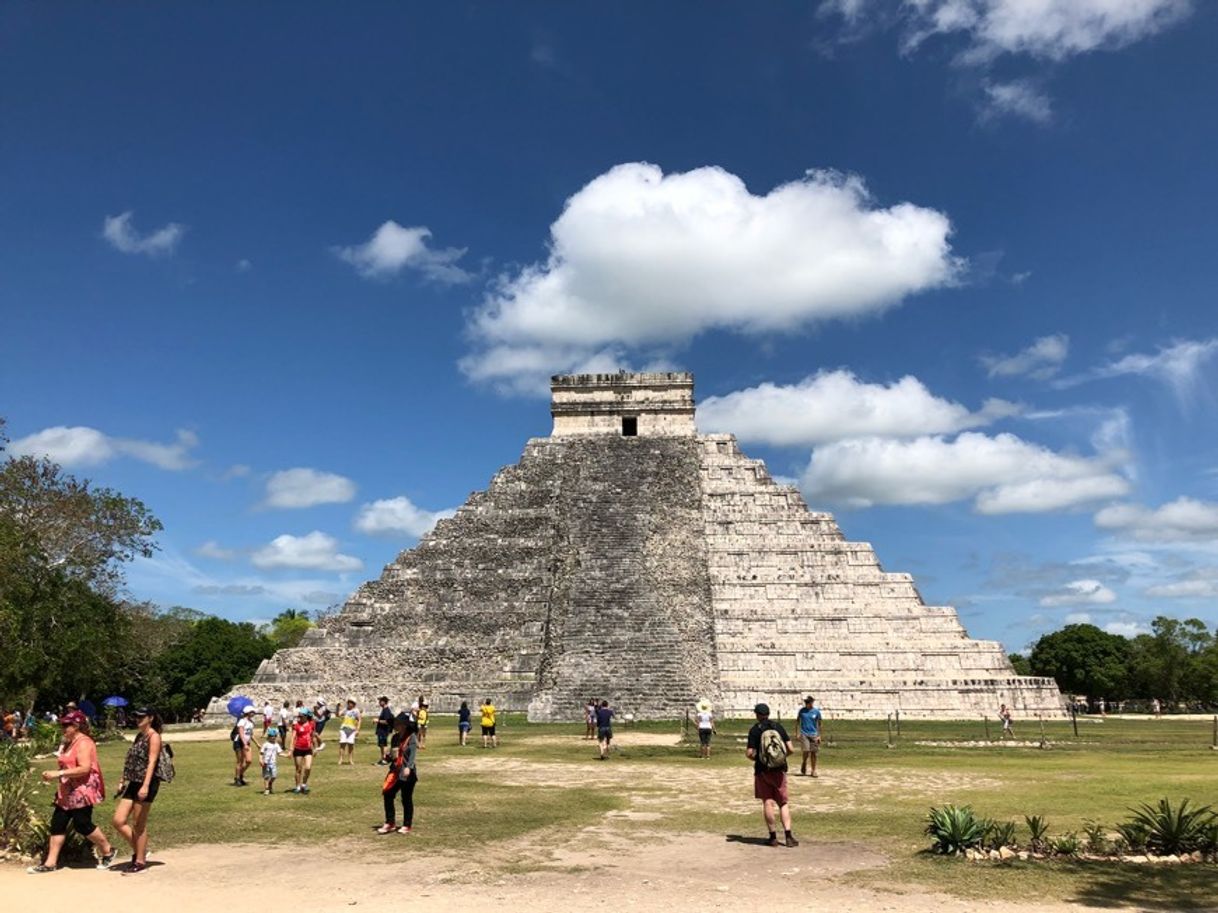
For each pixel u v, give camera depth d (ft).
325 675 166.40
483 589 181.78
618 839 50.85
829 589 173.17
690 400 212.02
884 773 81.66
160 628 209.56
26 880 41.45
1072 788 70.74
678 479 196.54
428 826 54.80
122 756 105.81
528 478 203.41
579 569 174.81
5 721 109.81
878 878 41.60
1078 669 278.26
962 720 153.17
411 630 175.94
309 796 68.13
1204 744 111.45
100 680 158.40
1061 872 42.55
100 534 144.25
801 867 43.88
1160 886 40.06
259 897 38.52
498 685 161.17
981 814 58.23
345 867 44.14
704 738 95.25
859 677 160.35
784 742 50.16
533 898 38.34
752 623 166.91
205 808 62.08
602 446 207.72
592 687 146.41
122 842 50.37
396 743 53.78
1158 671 272.92
